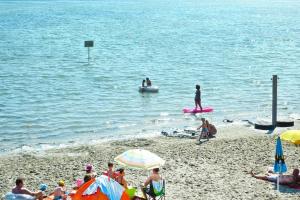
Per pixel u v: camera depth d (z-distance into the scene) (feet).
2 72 245.04
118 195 68.59
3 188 88.43
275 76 133.08
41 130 141.28
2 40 415.44
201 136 123.24
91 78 229.25
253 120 147.64
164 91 198.90
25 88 203.10
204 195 82.58
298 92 197.57
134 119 153.99
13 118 154.40
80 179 89.04
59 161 105.60
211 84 215.31
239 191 84.33
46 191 86.07
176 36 466.70
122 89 202.39
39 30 520.01
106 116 157.69
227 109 167.73
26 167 101.30
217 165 99.19
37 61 288.30
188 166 98.68
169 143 120.37
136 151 80.38
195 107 166.09
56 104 174.40
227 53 337.31
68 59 297.94
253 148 112.06
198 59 302.66
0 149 121.80
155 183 77.87
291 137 86.07
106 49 353.92
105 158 107.14
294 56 321.32
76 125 146.61
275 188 85.66
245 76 237.66
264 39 443.73
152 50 349.41
